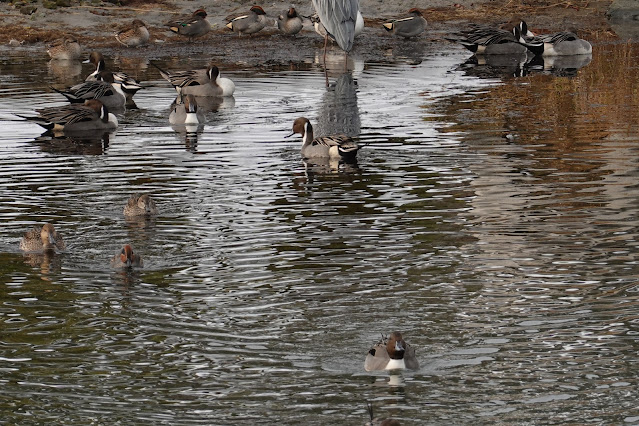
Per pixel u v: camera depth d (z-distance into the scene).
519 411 10.59
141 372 11.63
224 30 37.56
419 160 20.78
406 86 28.98
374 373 11.52
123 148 22.64
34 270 14.94
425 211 17.36
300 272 14.62
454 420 10.42
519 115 24.92
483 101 26.75
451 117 24.88
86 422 10.50
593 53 34.12
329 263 14.96
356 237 16.09
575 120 24.23
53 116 24.53
